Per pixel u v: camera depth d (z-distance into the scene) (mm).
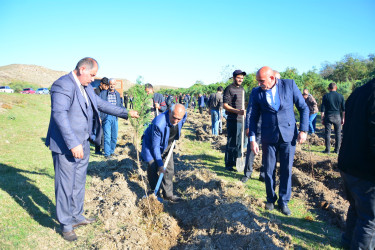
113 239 3053
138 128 4125
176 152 7609
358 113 2471
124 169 5551
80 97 3062
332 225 3602
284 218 3768
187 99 32000
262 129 3867
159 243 3154
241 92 5867
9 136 8820
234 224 3252
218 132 11414
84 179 3383
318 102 19391
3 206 3631
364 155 2436
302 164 6449
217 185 4688
